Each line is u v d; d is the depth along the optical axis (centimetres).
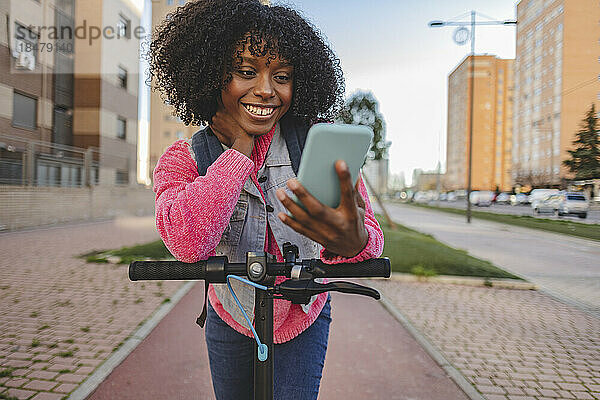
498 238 1451
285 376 126
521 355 402
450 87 11144
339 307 538
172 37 130
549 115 3791
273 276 95
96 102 2017
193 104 131
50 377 320
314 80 128
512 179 5309
